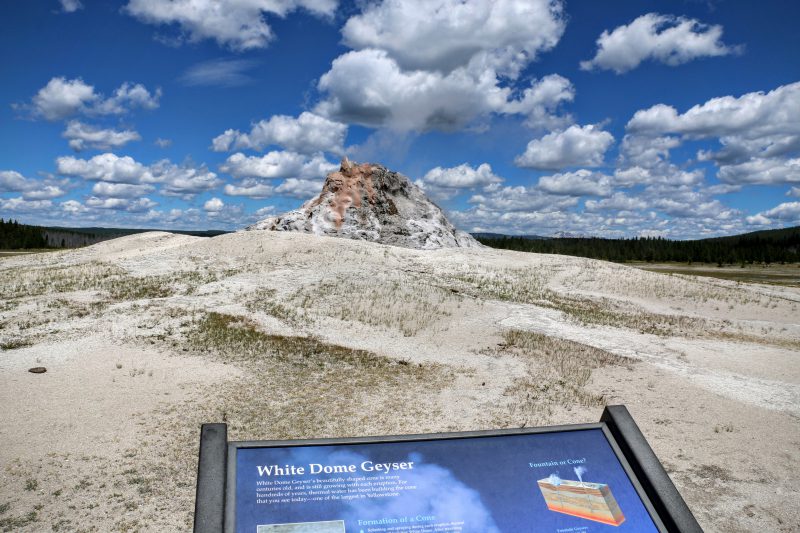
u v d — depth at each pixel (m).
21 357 12.71
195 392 11.30
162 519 7.12
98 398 10.61
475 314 20.25
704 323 21.48
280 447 5.48
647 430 10.49
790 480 8.75
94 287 20.88
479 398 11.92
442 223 42.78
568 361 15.17
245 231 33.16
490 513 5.23
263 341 15.23
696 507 7.93
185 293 20.48
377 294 21.53
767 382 13.74
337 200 41.25
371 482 5.33
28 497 7.39
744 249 107.56
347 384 12.47
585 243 124.94
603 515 5.35
